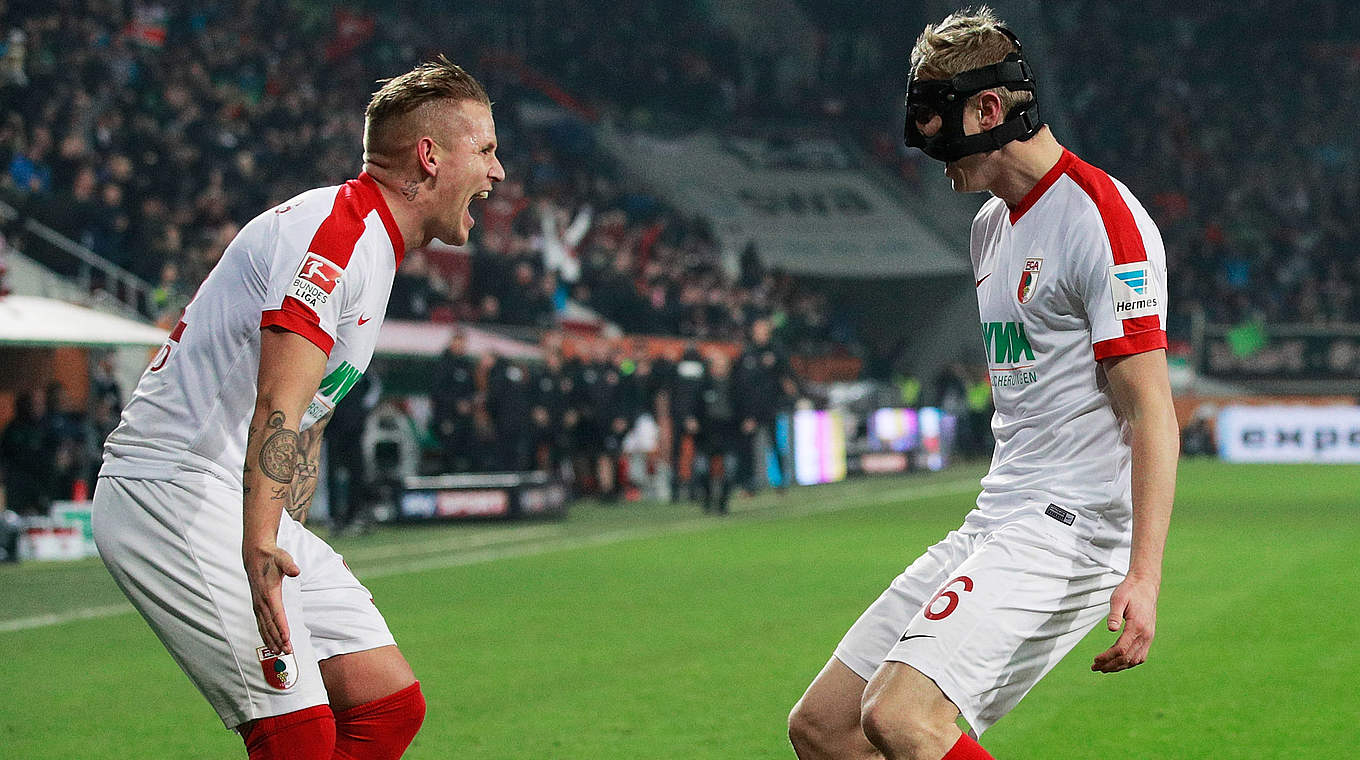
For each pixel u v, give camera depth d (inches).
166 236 591.2
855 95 1339.8
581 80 1235.9
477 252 765.9
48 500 466.9
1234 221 1286.9
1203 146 1374.3
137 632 284.7
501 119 1031.0
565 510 593.6
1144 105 1396.4
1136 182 1328.7
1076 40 1454.2
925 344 1154.7
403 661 121.3
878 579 354.3
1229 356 1044.5
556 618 294.4
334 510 508.4
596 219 967.0
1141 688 218.4
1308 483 721.6
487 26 1219.2
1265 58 1460.4
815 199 1175.6
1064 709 204.8
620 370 674.2
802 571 373.4
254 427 107.1
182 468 112.3
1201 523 495.2
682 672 234.7
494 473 602.5
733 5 1423.5
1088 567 113.3
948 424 939.3
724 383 598.5
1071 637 115.1
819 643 261.4
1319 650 247.3
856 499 655.8
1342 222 1266.0
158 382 114.0
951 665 108.3
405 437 604.1
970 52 112.3
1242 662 237.8
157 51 767.7
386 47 1017.5
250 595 110.4
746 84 1353.3
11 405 505.0
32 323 426.9
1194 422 1027.3
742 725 195.5
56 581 374.6
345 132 837.2
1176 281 1188.5
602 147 1126.4
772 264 1079.6
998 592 110.7
